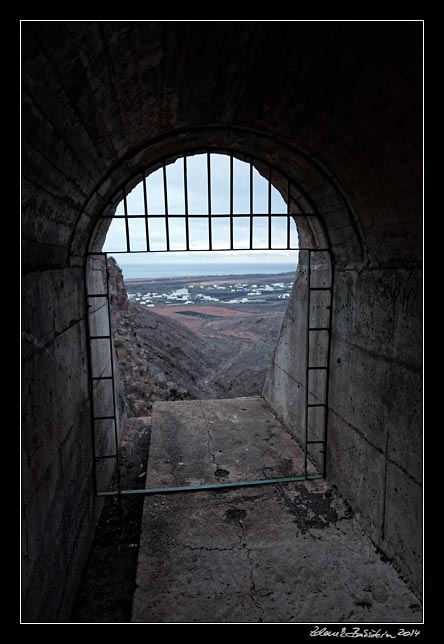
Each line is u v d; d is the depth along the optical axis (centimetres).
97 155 286
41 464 229
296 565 329
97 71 205
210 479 462
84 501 337
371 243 347
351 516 392
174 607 290
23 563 195
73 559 294
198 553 344
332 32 202
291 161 376
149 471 481
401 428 311
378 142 263
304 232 513
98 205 359
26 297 214
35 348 228
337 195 360
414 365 293
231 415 662
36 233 230
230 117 334
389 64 208
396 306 315
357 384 383
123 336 1120
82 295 368
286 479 457
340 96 250
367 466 365
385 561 331
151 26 193
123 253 382
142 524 384
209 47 225
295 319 574
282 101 286
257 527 378
